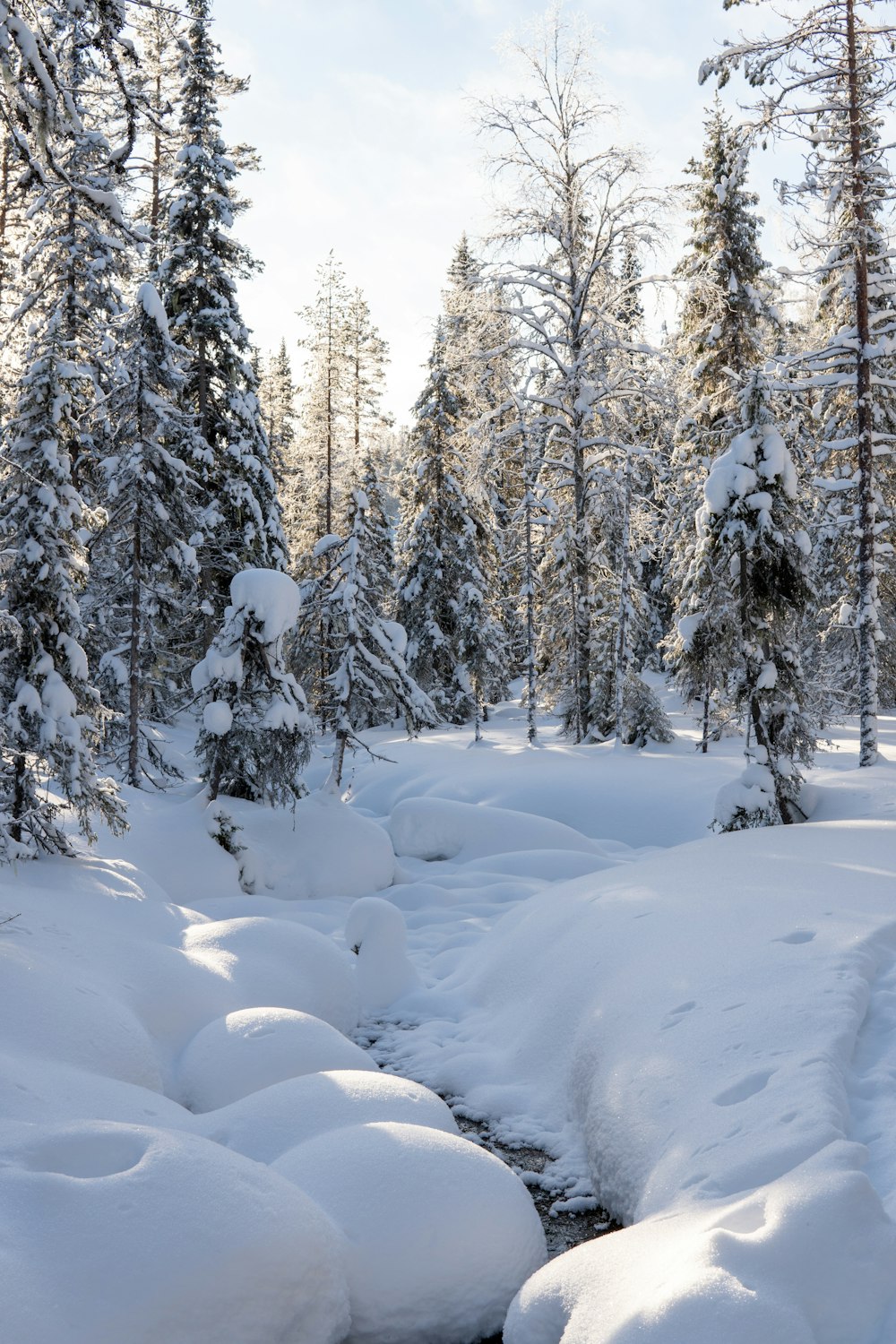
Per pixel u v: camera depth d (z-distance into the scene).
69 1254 3.68
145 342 18.25
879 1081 4.70
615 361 26.17
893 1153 4.01
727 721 17.45
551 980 8.01
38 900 8.98
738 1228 3.65
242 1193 4.14
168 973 8.03
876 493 23.48
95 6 6.63
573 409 26.58
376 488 38.34
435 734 34.00
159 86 22.36
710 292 24.31
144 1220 3.86
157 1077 6.62
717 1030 5.61
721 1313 3.11
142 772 19.38
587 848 17.45
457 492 35.97
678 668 16.83
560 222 25.72
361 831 15.84
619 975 7.13
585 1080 6.39
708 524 15.36
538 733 33.59
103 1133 4.43
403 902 14.27
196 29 22.06
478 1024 8.55
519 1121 6.60
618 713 27.78
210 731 15.32
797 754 18.78
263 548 22.34
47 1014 6.36
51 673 11.30
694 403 25.05
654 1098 5.36
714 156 24.64
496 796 21.06
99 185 16.34
